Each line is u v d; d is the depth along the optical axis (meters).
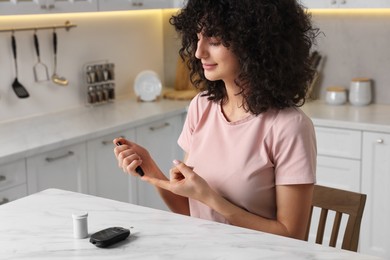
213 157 1.73
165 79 4.38
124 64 4.01
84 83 3.72
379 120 3.13
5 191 2.64
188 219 1.61
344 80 3.70
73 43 3.61
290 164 1.61
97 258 1.37
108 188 3.24
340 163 3.19
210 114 1.79
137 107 3.67
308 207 1.65
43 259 1.37
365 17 3.56
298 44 1.62
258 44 1.56
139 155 1.78
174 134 3.66
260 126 1.66
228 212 1.60
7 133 3.01
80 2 3.19
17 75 3.30
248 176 1.65
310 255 1.37
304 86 1.67
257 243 1.44
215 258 1.36
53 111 3.54
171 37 4.29
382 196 3.09
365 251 3.19
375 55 3.57
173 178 1.65
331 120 3.17
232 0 1.54
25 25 3.30
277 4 1.56
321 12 3.70
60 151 2.90
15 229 1.56
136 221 1.60
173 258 1.36
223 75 1.63
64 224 1.59
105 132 3.10
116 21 3.90
